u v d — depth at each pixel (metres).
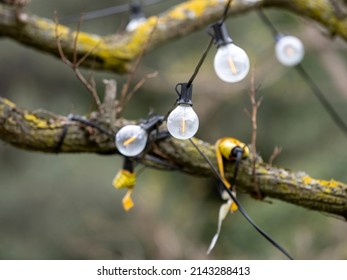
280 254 6.96
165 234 7.69
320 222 7.18
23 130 2.77
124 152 2.51
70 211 10.50
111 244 8.51
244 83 8.33
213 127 10.74
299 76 9.50
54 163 10.78
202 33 11.38
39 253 10.29
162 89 9.67
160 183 10.41
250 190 2.78
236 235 8.75
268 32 9.07
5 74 11.74
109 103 2.75
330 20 3.94
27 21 3.58
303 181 2.75
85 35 3.71
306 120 10.10
